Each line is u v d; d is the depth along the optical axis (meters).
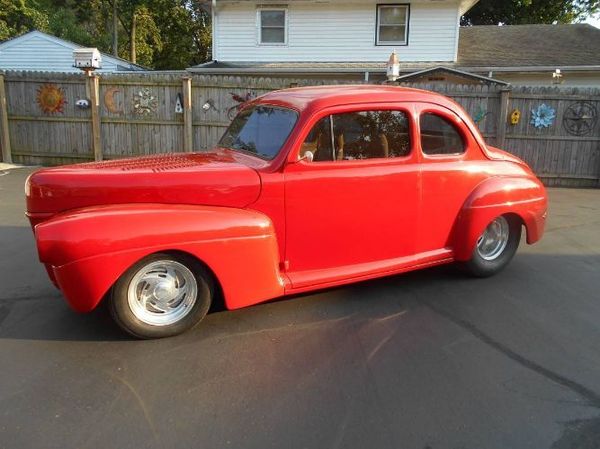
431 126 4.20
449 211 4.34
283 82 10.67
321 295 4.25
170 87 10.84
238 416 2.61
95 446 2.37
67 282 3.07
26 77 10.95
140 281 3.30
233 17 17.14
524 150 10.69
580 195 9.65
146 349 3.29
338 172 3.78
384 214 4.01
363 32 16.91
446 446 2.41
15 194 8.10
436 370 3.10
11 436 2.43
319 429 2.52
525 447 2.42
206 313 3.62
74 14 32.03
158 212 3.24
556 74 14.91
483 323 3.78
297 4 16.80
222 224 3.33
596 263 5.28
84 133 11.18
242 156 3.94
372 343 3.43
